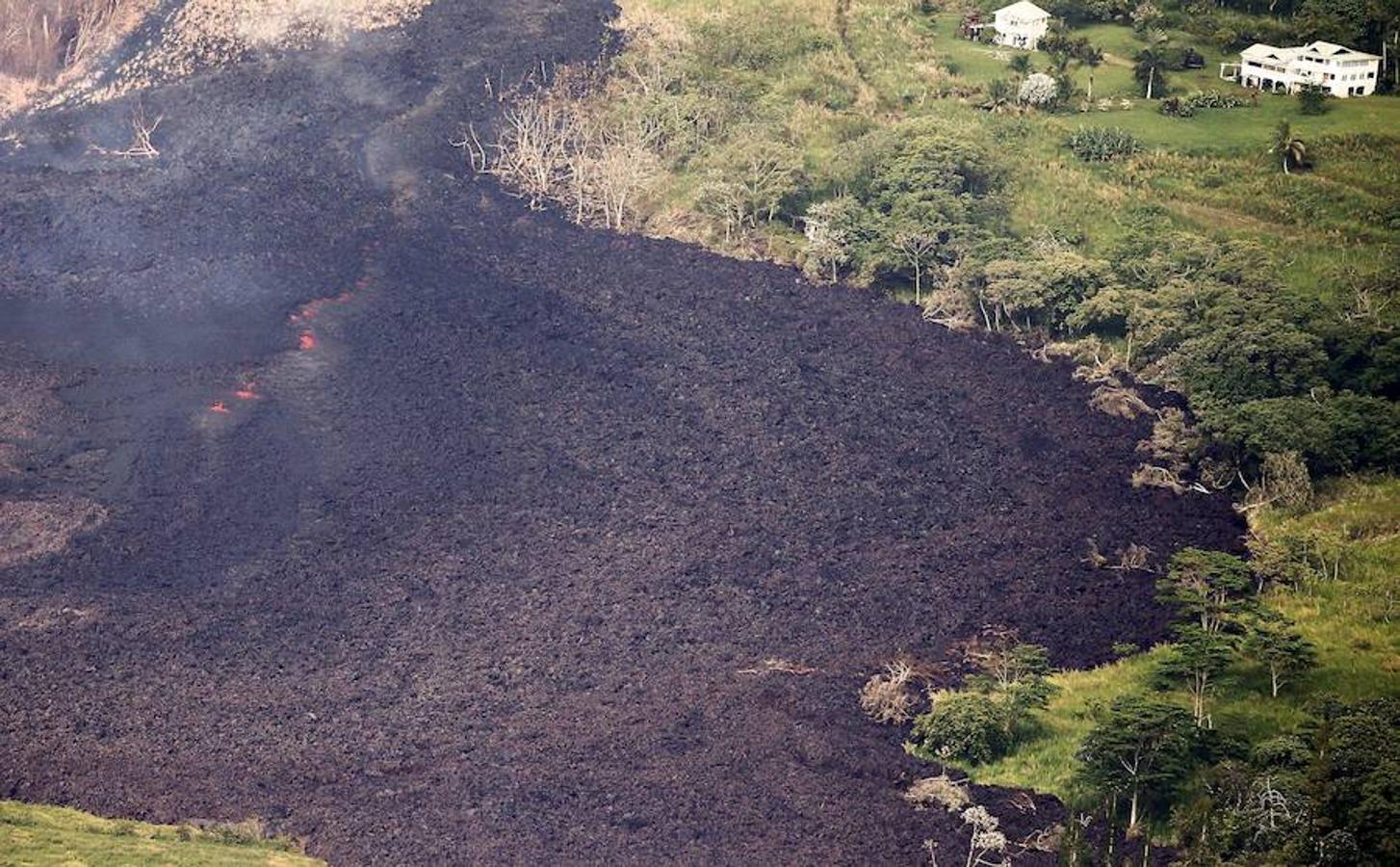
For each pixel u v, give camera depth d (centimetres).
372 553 13062
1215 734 11181
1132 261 15988
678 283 16225
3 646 12075
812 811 10738
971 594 12850
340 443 14150
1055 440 14500
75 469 13775
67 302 15725
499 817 10650
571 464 14038
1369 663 12025
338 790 10862
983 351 15488
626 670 12012
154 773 10962
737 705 11650
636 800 10819
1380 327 15000
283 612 12475
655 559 13100
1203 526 13600
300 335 15362
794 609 12650
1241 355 14650
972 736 11244
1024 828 10644
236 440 14112
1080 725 11494
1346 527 13412
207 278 16038
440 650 12156
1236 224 16675
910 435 14500
